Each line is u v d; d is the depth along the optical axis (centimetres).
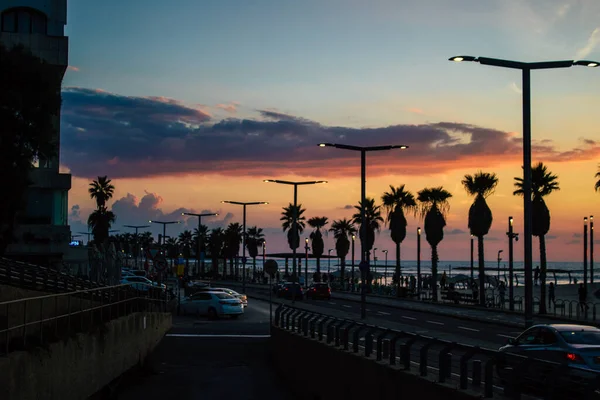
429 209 6862
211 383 2603
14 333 1930
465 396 1204
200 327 3928
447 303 6081
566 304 5747
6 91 3881
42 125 4059
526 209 2788
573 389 997
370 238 10494
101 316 2234
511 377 1142
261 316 4744
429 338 1433
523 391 1116
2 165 3853
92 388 2039
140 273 7094
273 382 2633
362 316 4291
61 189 6009
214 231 17138
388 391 1543
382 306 5891
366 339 1777
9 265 2750
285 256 8388
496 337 3078
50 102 4078
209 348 3256
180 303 4791
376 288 8562
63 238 5869
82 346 1934
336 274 13375
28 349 1536
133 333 2659
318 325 2273
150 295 3941
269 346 3244
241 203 8131
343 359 1878
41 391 1581
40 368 1573
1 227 4178
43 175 5934
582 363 1449
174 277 9719
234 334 3650
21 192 4012
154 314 3175
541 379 1072
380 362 1630
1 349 1502
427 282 8931
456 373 1445
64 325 1934
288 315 2822
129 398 2361
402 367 1533
